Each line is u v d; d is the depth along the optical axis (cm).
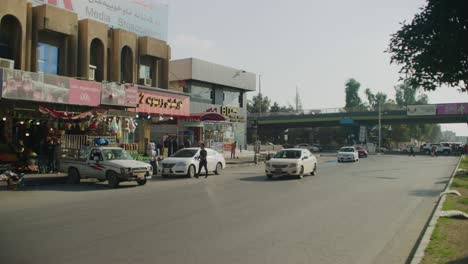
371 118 6938
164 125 3641
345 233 870
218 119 3391
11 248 725
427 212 1145
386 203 1305
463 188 1648
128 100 2636
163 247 739
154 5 3206
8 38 2208
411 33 676
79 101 2286
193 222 971
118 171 1725
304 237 828
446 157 5312
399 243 793
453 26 637
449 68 659
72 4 2561
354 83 10394
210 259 666
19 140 2167
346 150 4231
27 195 1476
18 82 1961
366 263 661
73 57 2475
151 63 3166
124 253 697
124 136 2797
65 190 1644
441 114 6372
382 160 4466
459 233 837
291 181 2047
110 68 2783
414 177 2306
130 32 2892
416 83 710
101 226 919
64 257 671
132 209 1157
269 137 9638
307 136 10431
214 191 1606
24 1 2208
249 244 766
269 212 1117
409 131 9825
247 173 2580
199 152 2339
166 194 1509
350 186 1812
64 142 2050
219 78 4272
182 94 3303
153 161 2384
